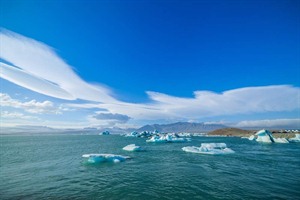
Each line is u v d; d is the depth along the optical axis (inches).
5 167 935.7
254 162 1026.1
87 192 541.3
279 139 2600.9
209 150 1438.2
